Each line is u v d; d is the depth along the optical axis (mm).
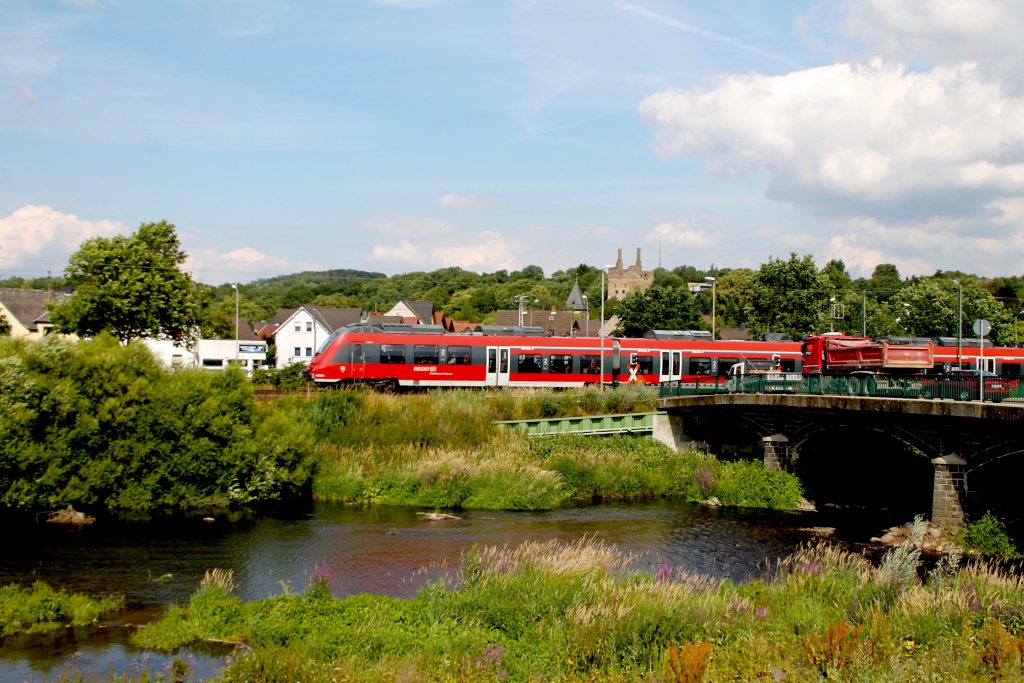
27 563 24516
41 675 16297
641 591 19250
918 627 16891
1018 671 13977
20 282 158125
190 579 23172
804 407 34844
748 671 14938
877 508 36656
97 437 30688
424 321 122375
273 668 15391
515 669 15539
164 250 56156
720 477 39531
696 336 56500
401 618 18734
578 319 138875
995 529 28484
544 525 31578
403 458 37438
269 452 33344
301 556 25781
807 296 80438
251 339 97688
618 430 45219
